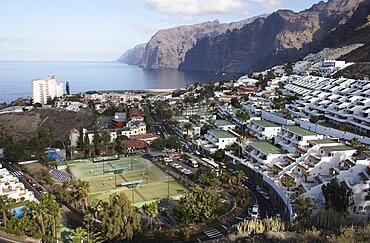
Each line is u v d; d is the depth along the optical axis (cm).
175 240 8694
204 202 9662
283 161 13125
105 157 16025
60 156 16125
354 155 11625
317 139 13475
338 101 17625
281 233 8075
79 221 9775
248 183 12800
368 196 9406
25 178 13488
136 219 8600
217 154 15238
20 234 8694
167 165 14812
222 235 9000
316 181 10900
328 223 8694
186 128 18662
